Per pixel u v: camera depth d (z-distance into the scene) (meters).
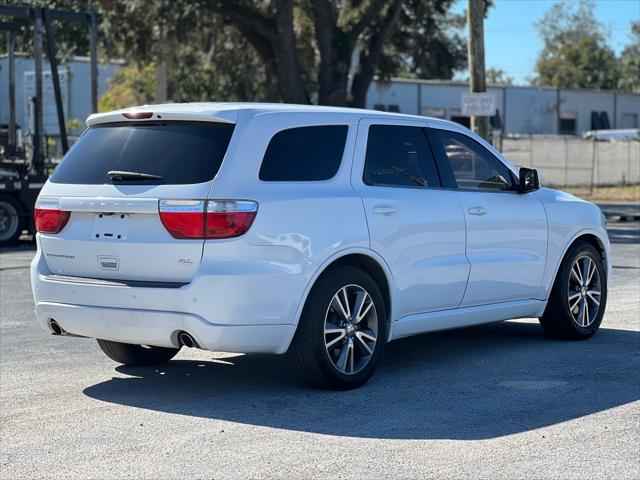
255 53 31.67
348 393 6.86
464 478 5.04
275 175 6.61
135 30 27.11
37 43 21.14
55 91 21.61
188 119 6.66
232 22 27.33
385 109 55.19
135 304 6.49
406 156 7.54
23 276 14.61
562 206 8.66
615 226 24.22
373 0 27.67
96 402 6.74
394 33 32.75
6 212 19.89
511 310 8.26
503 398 6.66
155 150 6.68
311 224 6.62
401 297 7.28
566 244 8.64
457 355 8.16
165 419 6.27
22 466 5.37
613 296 11.69
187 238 6.35
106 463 5.39
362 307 6.94
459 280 7.68
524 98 63.81
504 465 5.23
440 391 6.89
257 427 6.04
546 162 49.97
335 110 7.18
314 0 27.31
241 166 6.46
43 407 6.62
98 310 6.63
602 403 6.50
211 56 31.97
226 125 6.61
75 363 8.05
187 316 6.30
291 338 6.57
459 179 7.90
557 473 5.10
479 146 8.20
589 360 7.90
